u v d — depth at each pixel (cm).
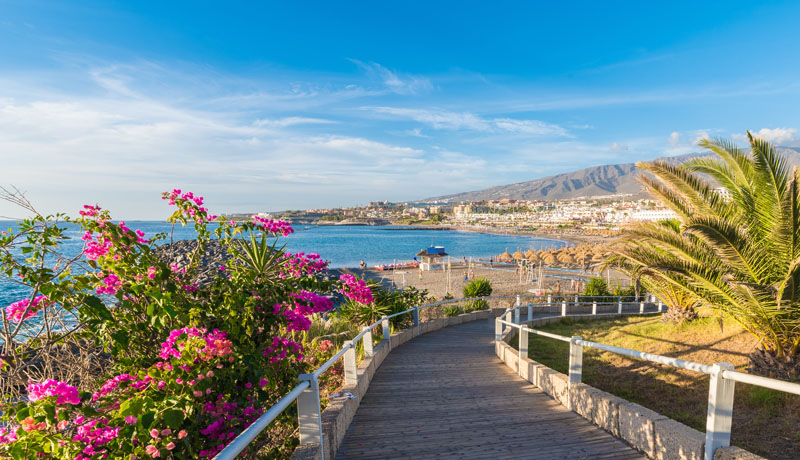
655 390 754
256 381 393
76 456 267
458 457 416
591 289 2425
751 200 782
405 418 538
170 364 346
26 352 357
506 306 2133
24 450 259
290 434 449
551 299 2238
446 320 1538
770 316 706
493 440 461
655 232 826
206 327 396
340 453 425
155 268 397
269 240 559
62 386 267
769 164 677
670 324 1292
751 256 676
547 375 655
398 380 751
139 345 395
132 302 394
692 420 604
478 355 1002
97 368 451
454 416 546
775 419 578
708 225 660
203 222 500
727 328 1079
